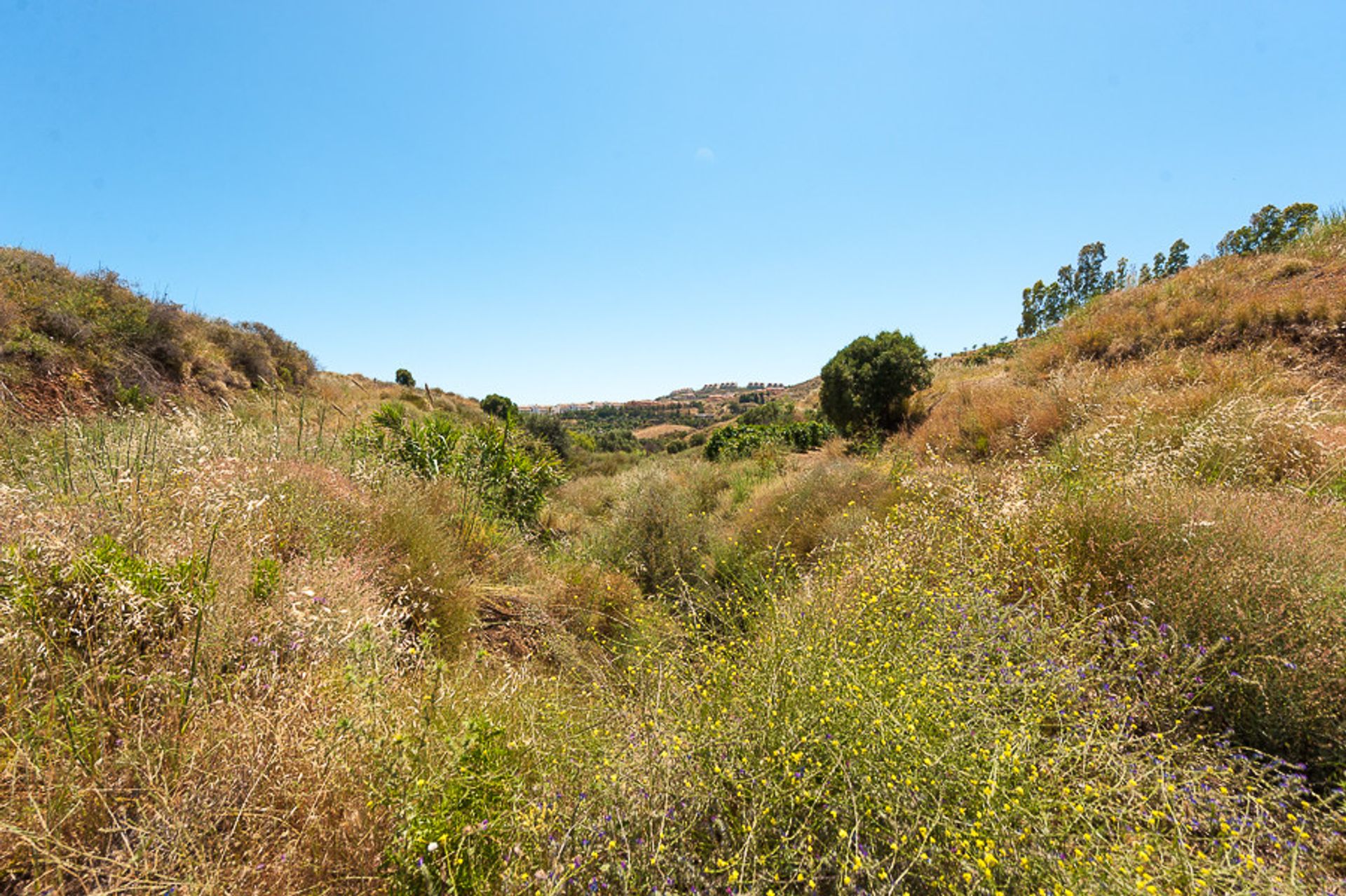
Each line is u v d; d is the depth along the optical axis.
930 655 2.13
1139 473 3.62
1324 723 1.85
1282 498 3.08
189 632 1.98
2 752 1.47
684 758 1.72
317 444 5.55
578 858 1.42
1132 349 8.95
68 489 2.91
